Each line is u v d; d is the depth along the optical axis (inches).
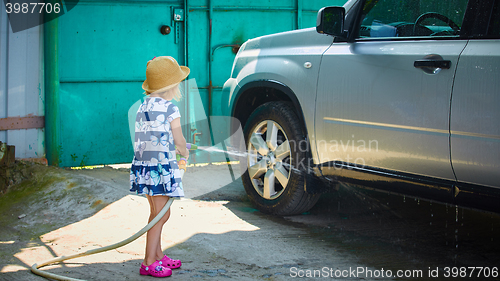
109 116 246.5
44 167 217.0
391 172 132.0
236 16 266.2
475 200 114.3
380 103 131.7
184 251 135.8
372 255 135.4
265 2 270.8
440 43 121.6
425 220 168.7
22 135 222.5
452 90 115.1
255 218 170.7
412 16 133.6
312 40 161.0
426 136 121.2
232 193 208.8
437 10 127.0
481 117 109.3
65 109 236.2
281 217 172.4
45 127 229.0
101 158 247.1
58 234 157.9
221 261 129.0
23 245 146.2
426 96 120.6
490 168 109.1
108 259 130.3
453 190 118.3
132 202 184.5
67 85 235.9
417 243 145.4
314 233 154.6
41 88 227.0
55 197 193.9
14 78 217.2
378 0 144.0
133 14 245.1
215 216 172.4
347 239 148.8
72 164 240.2
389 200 195.0
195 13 257.8
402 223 165.8
